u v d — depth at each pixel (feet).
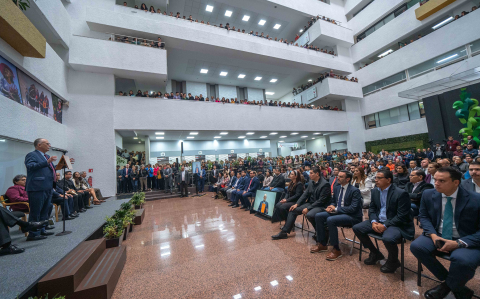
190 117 43.45
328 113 60.70
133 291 8.75
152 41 40.60
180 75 57.47
